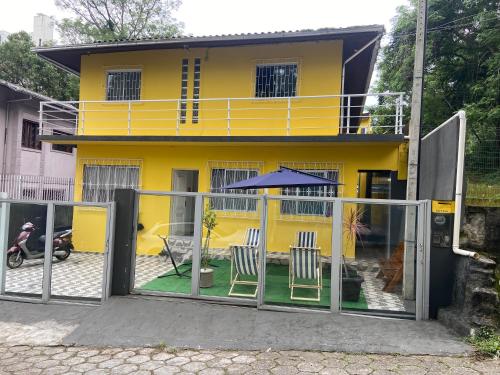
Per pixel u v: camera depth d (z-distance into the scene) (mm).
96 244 6414
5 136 16016
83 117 12000
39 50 11844
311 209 6055
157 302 6031
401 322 5371
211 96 11328
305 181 6855
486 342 4543
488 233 6027
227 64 11266
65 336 5152
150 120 11695
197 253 6207
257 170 10367
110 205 6305
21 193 14156
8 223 6719
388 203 5719
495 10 17328
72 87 23922
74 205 6410
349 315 5578
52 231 6469
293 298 5883
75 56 12445
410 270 5746
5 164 16016
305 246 6012
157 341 4930
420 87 6770
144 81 11820
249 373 4070
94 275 6375
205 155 10680
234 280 6250
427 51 18125
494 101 15227
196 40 10742
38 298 6398
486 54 17547
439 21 18203
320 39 10492
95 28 25422
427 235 5586
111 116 11984
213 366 4258
